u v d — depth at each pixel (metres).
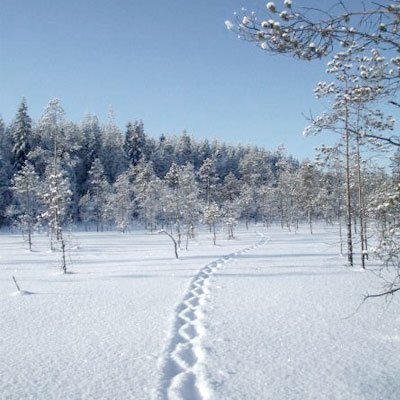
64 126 86.88
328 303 13.42
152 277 21.08
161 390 6.72
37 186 56.72
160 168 109.88
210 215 56.00
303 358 8.17
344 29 4.59
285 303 13.62
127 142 108.94
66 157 36.34
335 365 7.75
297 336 9.73
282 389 6.68
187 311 12.88
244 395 6.45
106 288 17.95
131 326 11.06
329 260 26.55
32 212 60.97
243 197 92.38
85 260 33.12
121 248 45.75
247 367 7.70
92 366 7.93
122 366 7.90
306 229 80.44
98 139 94.50
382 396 6.39
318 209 69.00
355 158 22.56
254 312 12.39
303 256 29.92
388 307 12.66
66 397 6.49
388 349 8.64
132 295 15.98
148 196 80.12
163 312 12.73
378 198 6.36
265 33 4.60
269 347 8.92
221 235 67.12
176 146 122.50
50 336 10.27
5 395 6.60
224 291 16.23
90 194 84.62
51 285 19.59
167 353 8.64
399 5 4.28
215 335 9.91
